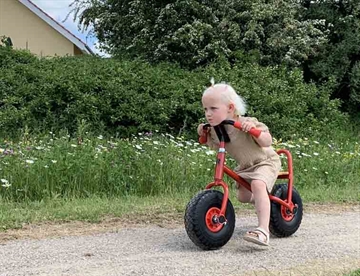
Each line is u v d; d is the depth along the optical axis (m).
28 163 7.88
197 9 17.91
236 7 18.61
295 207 5.87
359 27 19.66
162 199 7.84
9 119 13.31
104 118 14.07
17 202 7.40
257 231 5.09
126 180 8.36
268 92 15.98
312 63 19.89
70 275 4.30
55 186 7.83
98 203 7.30
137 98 14.30
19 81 14.60
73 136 13.02
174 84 15.09
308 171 10.29
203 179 8.88
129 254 4.95
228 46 18.33
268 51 18.66
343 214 7.45
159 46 18.02
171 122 14.77
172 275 4.36
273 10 18.20
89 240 5.45
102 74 14.78
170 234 5.82
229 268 4.59
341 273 4.54
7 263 4.60
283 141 14.12
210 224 5.09
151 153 9.04
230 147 5.32
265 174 5.27
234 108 5.20
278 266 4.69
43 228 5.90
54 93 14.08
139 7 18.62
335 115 17.23
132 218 6.54
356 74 19.47
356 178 10.77
